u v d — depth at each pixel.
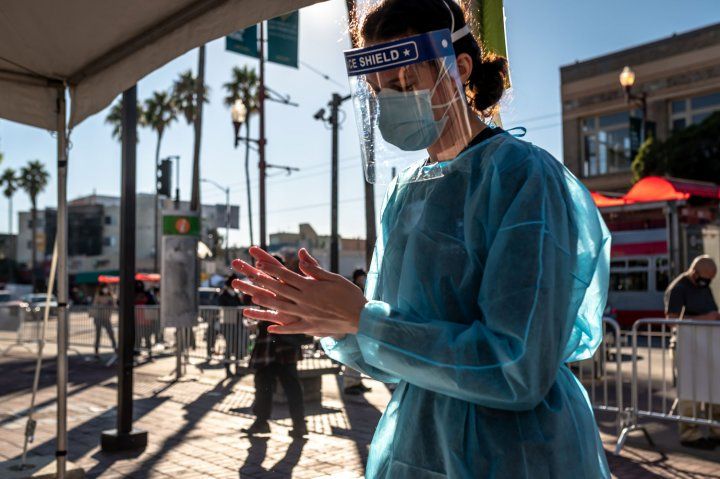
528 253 1.08
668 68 29.70
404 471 1.25
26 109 3.93
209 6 2.64
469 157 1.25
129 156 5.83
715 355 5.72
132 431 6.07
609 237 1.31
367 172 1.33
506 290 1.07
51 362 14.05
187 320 10.63
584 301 1.32
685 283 6.76
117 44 3.25
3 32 3.16
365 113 1.33
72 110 3.89
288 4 2.25
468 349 1.06
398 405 1.34
